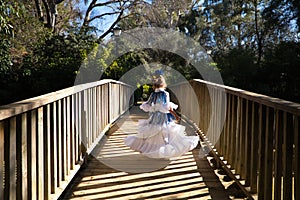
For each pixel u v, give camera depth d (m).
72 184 3.09
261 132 2.34
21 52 9.92
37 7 13.62
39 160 2.16
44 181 2.32
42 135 2.22
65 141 2.83
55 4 14.02
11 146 1.71
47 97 2.24
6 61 8.37
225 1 19.97
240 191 2.90
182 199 2.75
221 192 2.89
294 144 1.79
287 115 1.89
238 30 19.80
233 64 12.62
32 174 2.04
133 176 3.33
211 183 3.12
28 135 2.01
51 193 2.48
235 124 3.14
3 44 8.16
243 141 2.84
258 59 13.98
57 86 9.36
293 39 12.98
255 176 2.53
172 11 17.27
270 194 2.21
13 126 1.74
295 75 11.46
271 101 2.05
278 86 11.95
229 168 3.19
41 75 9.51
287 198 1.90
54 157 2.49
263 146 2.33
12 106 1.71
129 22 15.81
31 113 2.02
